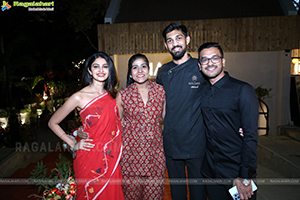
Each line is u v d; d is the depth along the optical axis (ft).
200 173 8.71
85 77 8.20
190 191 8.96
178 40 8.38
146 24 23.17
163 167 8.67
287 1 24.20
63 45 46.70
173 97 8.63
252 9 26.07
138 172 8.45
